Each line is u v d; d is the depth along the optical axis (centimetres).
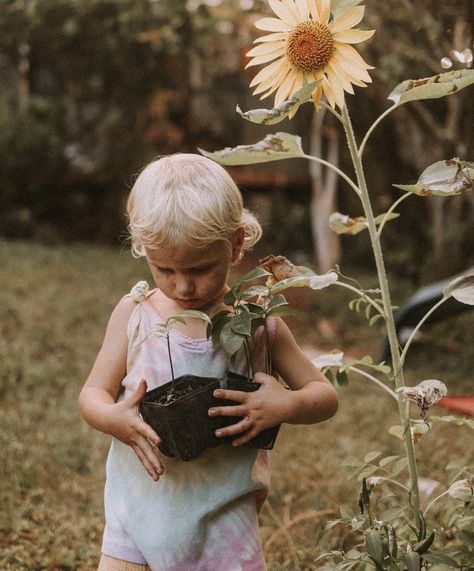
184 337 200
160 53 1170
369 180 1080
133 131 1414
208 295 188
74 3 975
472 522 214
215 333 190
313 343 859
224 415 184
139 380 201
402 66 724
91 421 196
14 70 1443
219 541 195
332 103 205
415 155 927
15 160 1354
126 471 202
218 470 195
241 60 1275
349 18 199
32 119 1376
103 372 206
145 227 182
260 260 210
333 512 326
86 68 1188
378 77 791
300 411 192
